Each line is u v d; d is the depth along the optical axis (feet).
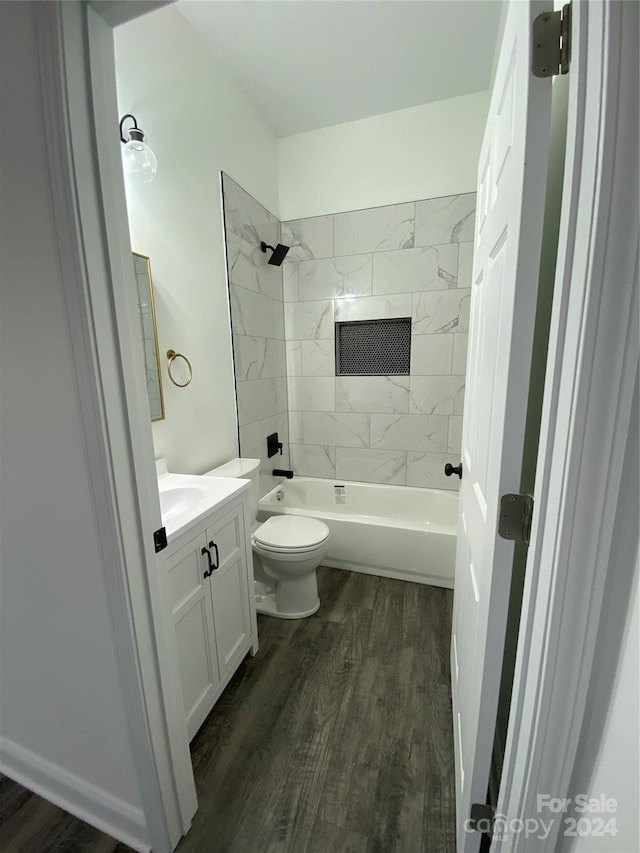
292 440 9.77
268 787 3.81
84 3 2.06
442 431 8.52
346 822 3.51
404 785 3.80
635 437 1.56
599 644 1.80
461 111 7.21
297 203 8.63
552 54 1.69
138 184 4.93
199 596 4.15
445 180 7.54
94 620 2.85
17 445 2.67
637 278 1.42
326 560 7.88
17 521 2.88
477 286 3.67
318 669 5.24
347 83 6.81
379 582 7.30
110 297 2.35
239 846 3.36
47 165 2.08
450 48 5.98
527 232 1.90
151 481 2.81
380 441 9.04
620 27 1.29
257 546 6.02
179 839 3.41
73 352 2.29
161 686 3.03
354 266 8.45
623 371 1.51
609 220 1.41
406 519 8.80
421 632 5.93
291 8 5.24
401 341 8.52
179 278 5.74
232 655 4.89
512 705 2.22
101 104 2.20
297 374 9.39
